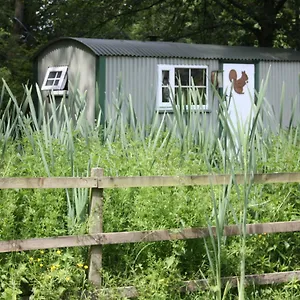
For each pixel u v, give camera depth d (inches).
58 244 219.3
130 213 240.8
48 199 232.4
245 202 228.1
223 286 237.1
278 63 680.4
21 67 800.9
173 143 276.1
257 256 247.4
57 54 664.4
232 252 242.7
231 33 1008.9
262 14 906.7
